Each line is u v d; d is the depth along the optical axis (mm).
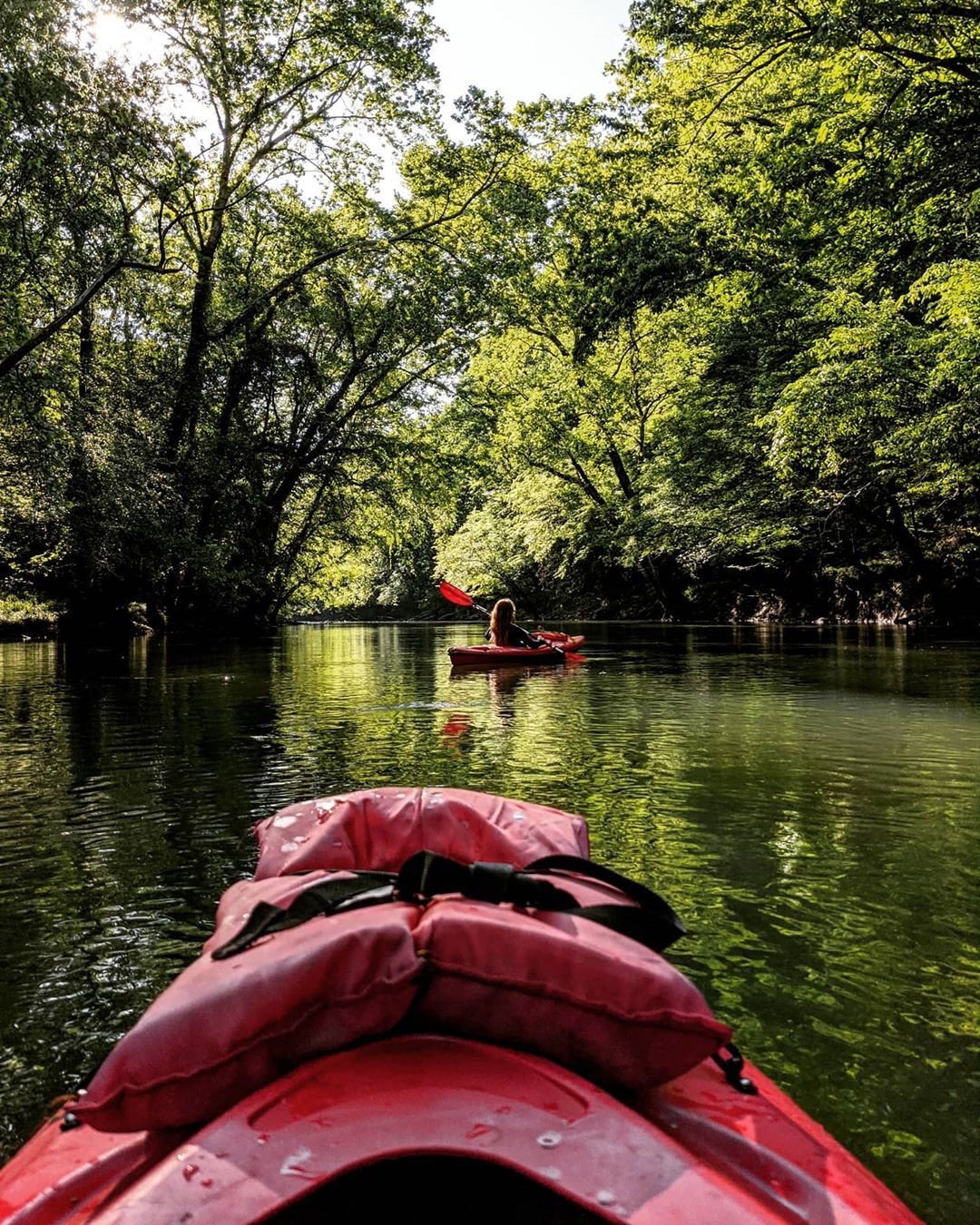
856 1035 2566
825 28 13703
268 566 27219
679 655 16047
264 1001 1471
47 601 24844
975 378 15602
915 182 15633
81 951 3170
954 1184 1938
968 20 14164
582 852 2348
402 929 1545
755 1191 1424
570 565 38031
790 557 30797
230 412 24406
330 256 22828
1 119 14062
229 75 19938
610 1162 1322
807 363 19641
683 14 17062
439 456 29500
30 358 16781
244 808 5062
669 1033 1537
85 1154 1554
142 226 22109
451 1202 1493
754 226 19500
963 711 8641
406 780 5676
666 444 28406
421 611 53031
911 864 4035
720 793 5328
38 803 5207
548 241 25906
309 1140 1340
